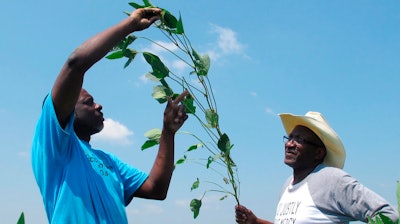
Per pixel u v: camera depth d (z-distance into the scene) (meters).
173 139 3.42
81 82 2.59
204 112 3.30
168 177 3.42
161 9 2.99
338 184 3.48
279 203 4.01
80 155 2.91
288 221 3.72
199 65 3.19
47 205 2.74
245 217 4.09
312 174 3.79
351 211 3.40
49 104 2.65
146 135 3.46
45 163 2.72
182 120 3.36
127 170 3.45
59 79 2.56
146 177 3.45
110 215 2.83
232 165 3.45
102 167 3.11
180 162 3.55
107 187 2.98
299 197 3.73
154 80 3.17
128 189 3.39
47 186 2.73
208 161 3.39
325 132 3.85
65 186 2.70
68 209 2.66
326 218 3.52
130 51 3.08
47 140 2.70
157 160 3.44
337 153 3.96
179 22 2.99
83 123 3.26
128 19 2.79
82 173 2.81
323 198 3.54
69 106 2.64
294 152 3.97
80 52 2.53
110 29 2.70
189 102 3.31
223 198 3.65
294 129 4.06
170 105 3.31
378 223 1.69
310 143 3.94
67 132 2.70
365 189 3.38
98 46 2.58
